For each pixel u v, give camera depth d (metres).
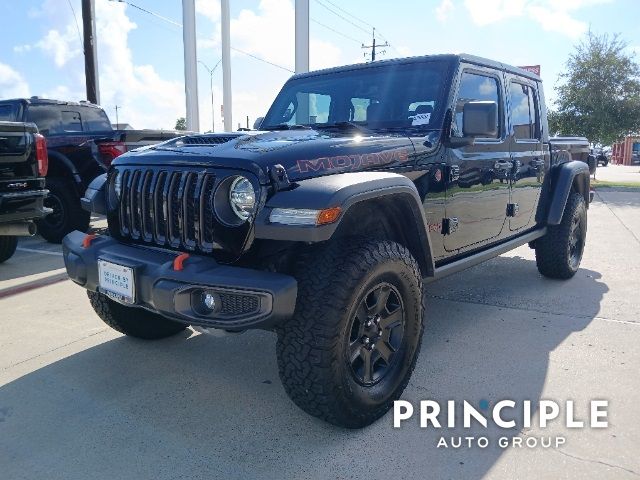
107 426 2.64
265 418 2.71
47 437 2.55
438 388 2.99
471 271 5.68
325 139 2.83
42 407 2.83
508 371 3.19
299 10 12.98
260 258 2.46
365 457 2.37
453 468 2.28
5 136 4.99
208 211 2.51
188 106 18.39
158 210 2.72
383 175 2.65
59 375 3.20
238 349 3.59
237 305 2.29
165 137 7.79
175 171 2.65
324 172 2.57
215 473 2.27
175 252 2.65
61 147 7.15
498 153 4.03
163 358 3.45
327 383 2.36
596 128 19.88
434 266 3.30
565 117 20.45
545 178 4.86
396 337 2.78
